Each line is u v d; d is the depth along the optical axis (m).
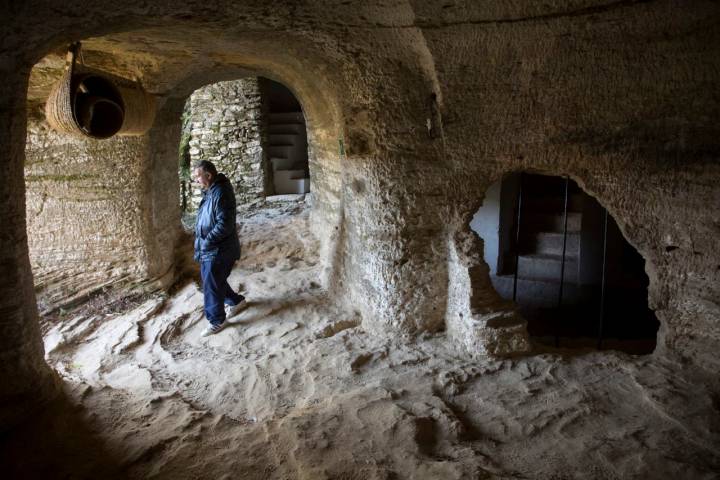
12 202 2.62
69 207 4.61
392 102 3.67
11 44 2.39
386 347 3.86
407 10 3.09
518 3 3.04
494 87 3.49
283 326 4.33
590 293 6.48
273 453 2.60
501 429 2.86
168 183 5.55
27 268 2.77
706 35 3.03
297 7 2.95
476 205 3.79
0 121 2.48
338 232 4.72
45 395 2.84
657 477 2.46
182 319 4.50
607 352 3.68
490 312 3.67
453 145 3.67
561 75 3.38
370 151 3.80
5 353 2.63
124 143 4.59
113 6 2.52
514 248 7.05
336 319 4.36
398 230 3.86
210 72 5.05
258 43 3.69
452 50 3.35
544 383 3.29
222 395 3.36
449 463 2.50
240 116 8.64
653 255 3.52
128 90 3.69
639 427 2.84
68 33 2.65
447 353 3.74
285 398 3.30
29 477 2.33
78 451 2.54
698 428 2.80
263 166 8.88
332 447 2.63
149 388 3.31
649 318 6.25
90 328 4.25
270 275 5.46
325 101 5.05
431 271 3.94
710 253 3.32
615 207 3.55
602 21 3.10
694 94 3.21
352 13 3.11
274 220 7.48
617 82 3.33
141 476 2.40
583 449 2.66
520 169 3.69
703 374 3.31
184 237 6.14
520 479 2.42
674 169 3.36
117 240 4.76
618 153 3.46
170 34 3.47
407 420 2.82
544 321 6.50
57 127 3.15
